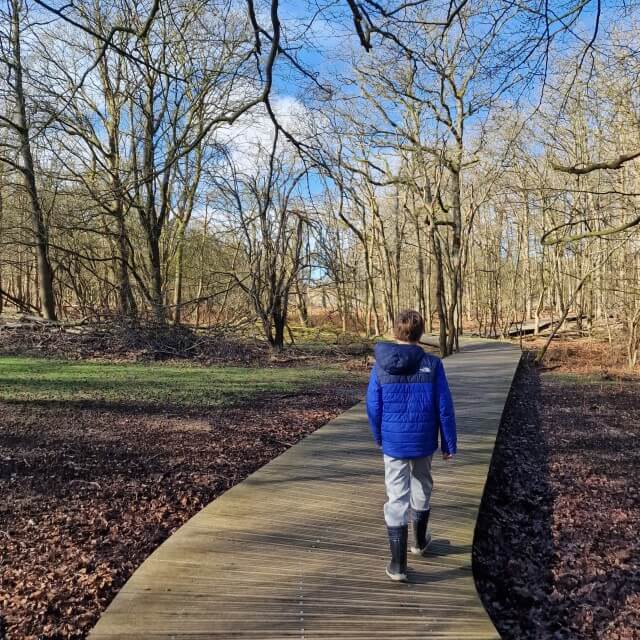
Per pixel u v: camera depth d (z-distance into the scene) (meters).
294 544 4.23
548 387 15.16
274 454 7.62
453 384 12.60
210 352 18.38
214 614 3.27
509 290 42.47
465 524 4.71
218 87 16.06
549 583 4.70
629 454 8.62
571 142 24.78
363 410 9.51
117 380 12.59
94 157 16.95
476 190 29.42
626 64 11.46
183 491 6.05
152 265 19.98
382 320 39.22
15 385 11.19
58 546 4.68
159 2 5.07
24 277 37.44
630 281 18.50
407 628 3.19
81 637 3.49
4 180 19.91
